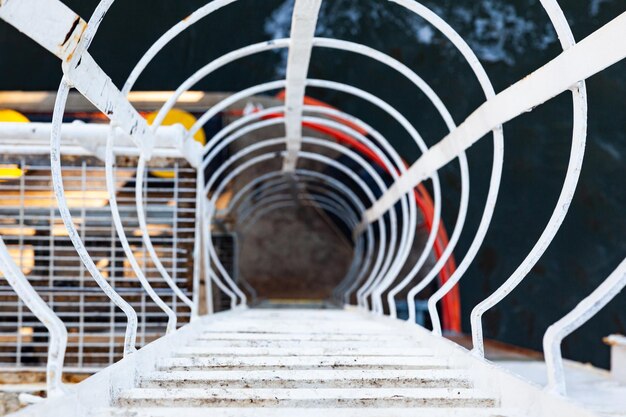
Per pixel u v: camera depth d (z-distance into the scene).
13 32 20.39
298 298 23.52
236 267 14.91
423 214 17.14
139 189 5.79
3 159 7.51
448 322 17.17
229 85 21.58
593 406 6.31
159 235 8.52
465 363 4.67
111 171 4.68
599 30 3.28
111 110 4.50
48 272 8.36
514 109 4.37
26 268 7.91
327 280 23.55
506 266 21.41
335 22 21.50
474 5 20.80
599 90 19.81
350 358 5.05
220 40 21.20
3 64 20.53
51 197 7.62
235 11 21.08
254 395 3.79
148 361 4.61
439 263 6.03
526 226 21.28
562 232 20.88
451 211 21.69
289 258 23.58
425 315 17.20
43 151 7.53
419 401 3.87
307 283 23.56
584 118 3.48
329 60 21.77
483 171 21.42
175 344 5.56
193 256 8.42
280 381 4.33
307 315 11.21
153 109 13.78
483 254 21.61
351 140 15.12
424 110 21.61
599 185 20.27
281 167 18.67
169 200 8.16
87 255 3.62
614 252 20.42
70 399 3.00
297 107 8.26
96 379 3.42
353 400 3.83
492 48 20.80
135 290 7.62
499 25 20.75
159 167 8.15
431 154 7.00
